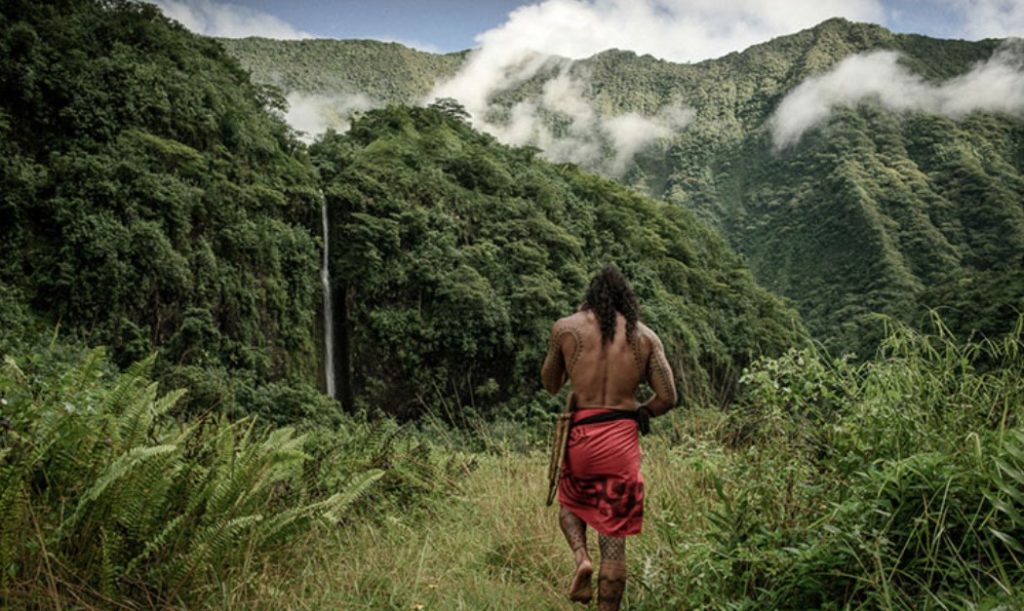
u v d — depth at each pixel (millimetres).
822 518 2547
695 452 3533
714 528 3158
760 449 3176
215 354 28000
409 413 38000
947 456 2361
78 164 27078
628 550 3447
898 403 2799
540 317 41438
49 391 3021
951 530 2361
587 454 2848
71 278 25219
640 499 2848
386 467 4859
